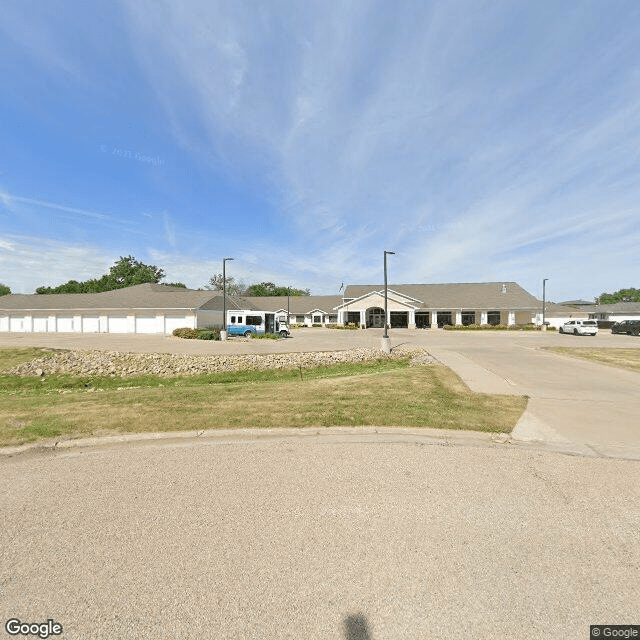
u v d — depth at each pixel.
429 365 14.37
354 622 2.37
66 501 3.95
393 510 3.72
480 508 3.75
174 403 8.05
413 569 2.85
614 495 4.03
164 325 40.06
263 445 5.70
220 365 20.23
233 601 2.55
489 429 6.36
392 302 49.75
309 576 2.78
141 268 77.88
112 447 5.66
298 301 64.38
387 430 6.35
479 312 51.34
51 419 6.81
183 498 4.00
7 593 2.63
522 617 2.40
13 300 46.25
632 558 2.97
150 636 2.28
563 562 2.92
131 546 3.15
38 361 20.94
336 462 5.00
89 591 2.64
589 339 30.89
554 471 4.68
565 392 9.34
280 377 17.86
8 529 3.41
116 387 17.08
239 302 54.78
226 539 3.24
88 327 41.97
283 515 3.64
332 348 24.95
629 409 7.70
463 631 2.30
